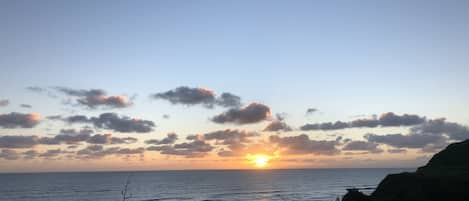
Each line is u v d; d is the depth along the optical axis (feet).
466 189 178.81
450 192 179.11
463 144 263.08
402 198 187.01
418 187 188.03
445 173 208.64
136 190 615.16
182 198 490.08
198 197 502.38
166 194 544.62
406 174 207.21
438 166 241.14
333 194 533.14
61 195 531.09
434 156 266.16
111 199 480.23
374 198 204.54
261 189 629.10
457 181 186.80
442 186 184.14
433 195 180.14
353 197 216.74
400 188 195.00
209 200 463.42
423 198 179.83
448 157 250.57
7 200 476.13
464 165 228.43
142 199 481.05
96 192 575.38
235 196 512.63
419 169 253.24
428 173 214.28
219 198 487.61
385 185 207.10
